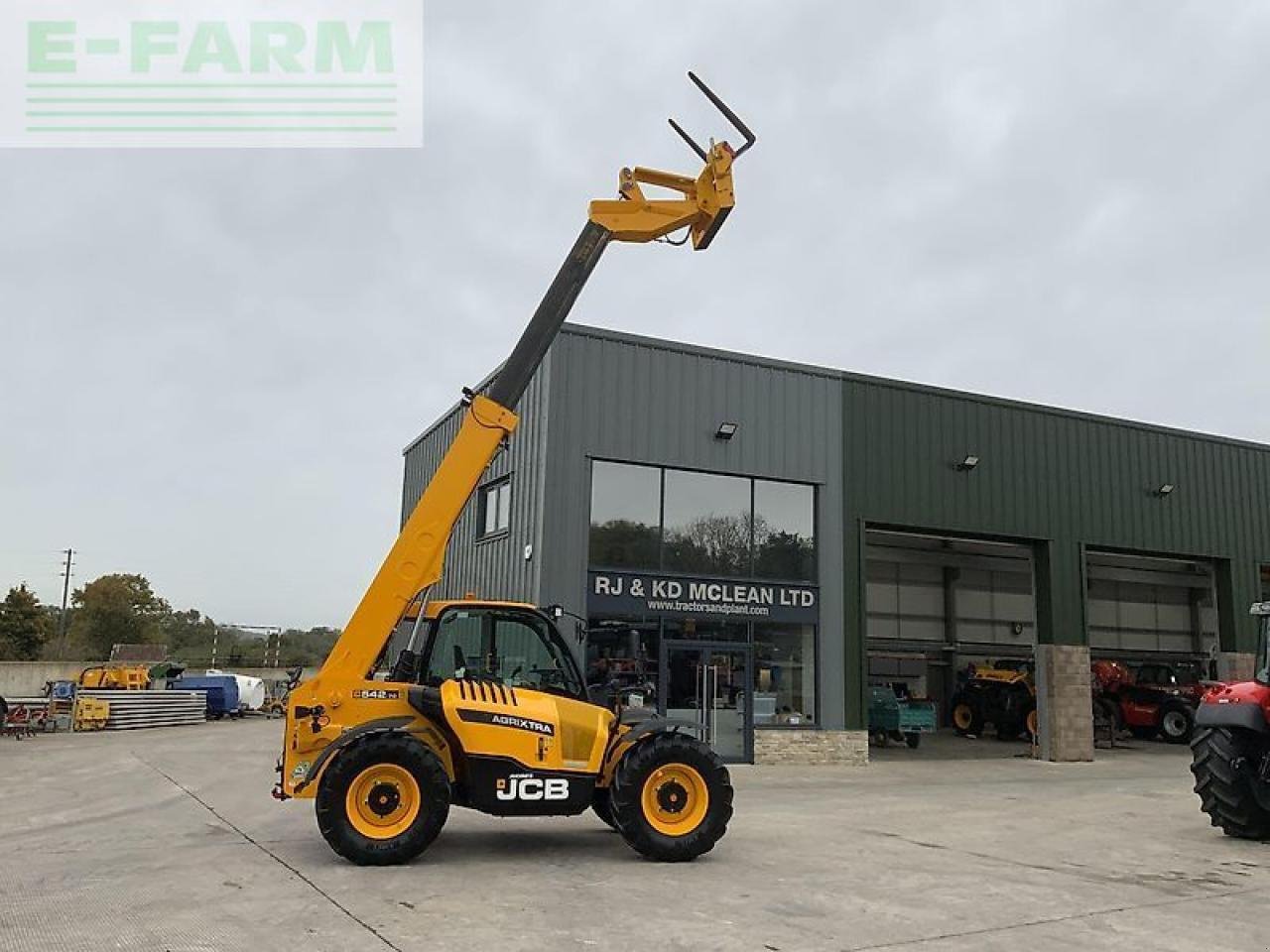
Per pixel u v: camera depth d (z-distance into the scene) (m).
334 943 5.49
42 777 14.25
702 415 16.95
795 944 5.66
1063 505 20.19
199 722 29.34
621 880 7.29
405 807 7.73
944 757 20.22
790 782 14.68
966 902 6.82
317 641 50.44
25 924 5.87
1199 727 9.96
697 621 16.45
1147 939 5.96
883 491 18.38
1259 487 22.86
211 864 7.73
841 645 17.53
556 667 8.59
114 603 57.59
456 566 19.22
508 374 8.99
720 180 9.34
